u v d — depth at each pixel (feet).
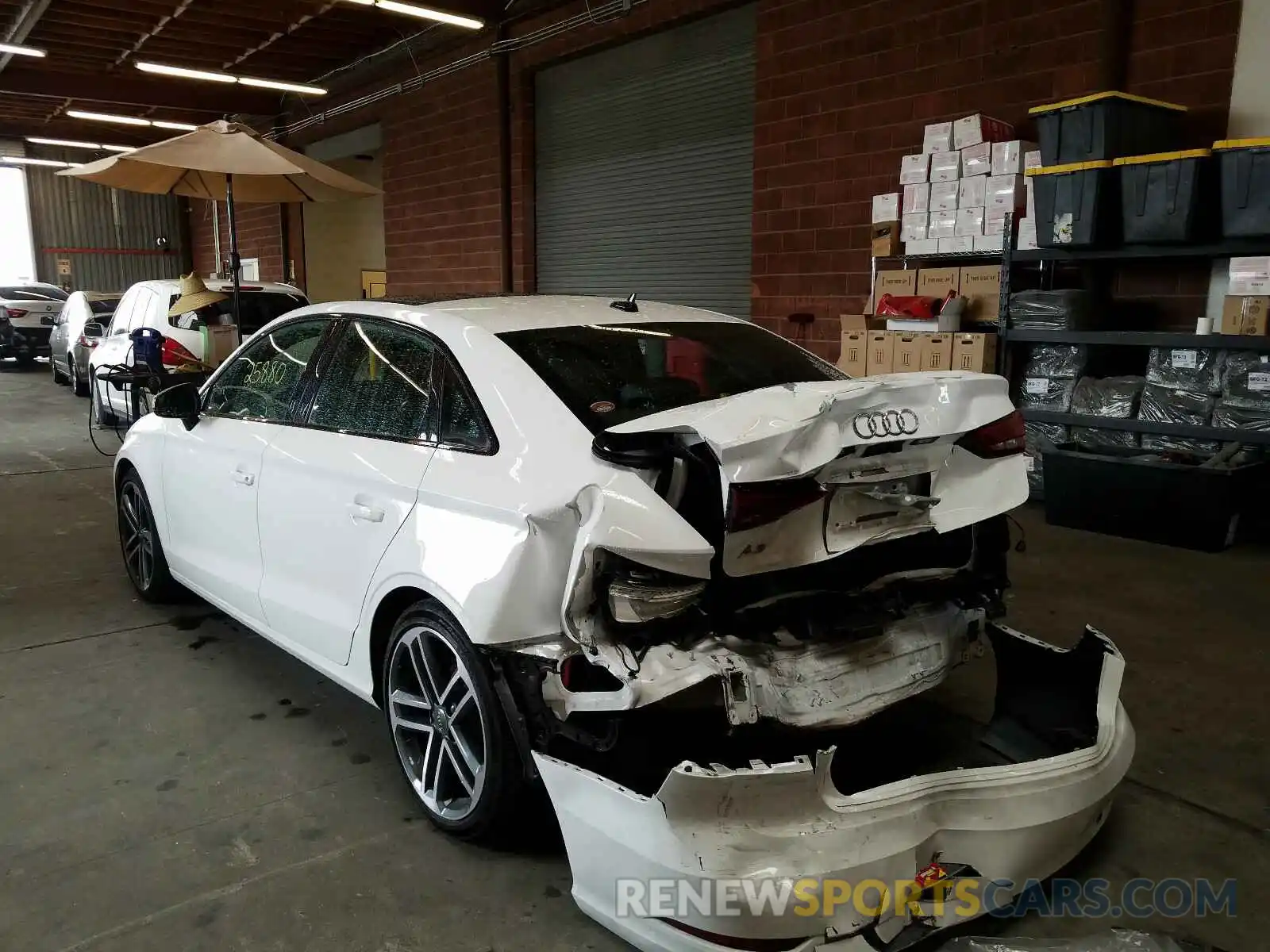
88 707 11.59
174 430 13.57
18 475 26.12
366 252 56.54
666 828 6.46
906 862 6.64
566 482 7.72
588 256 36.83
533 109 38.17
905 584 8.59
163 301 31.22
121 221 76.74
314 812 9.22
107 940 7.38
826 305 27.91
